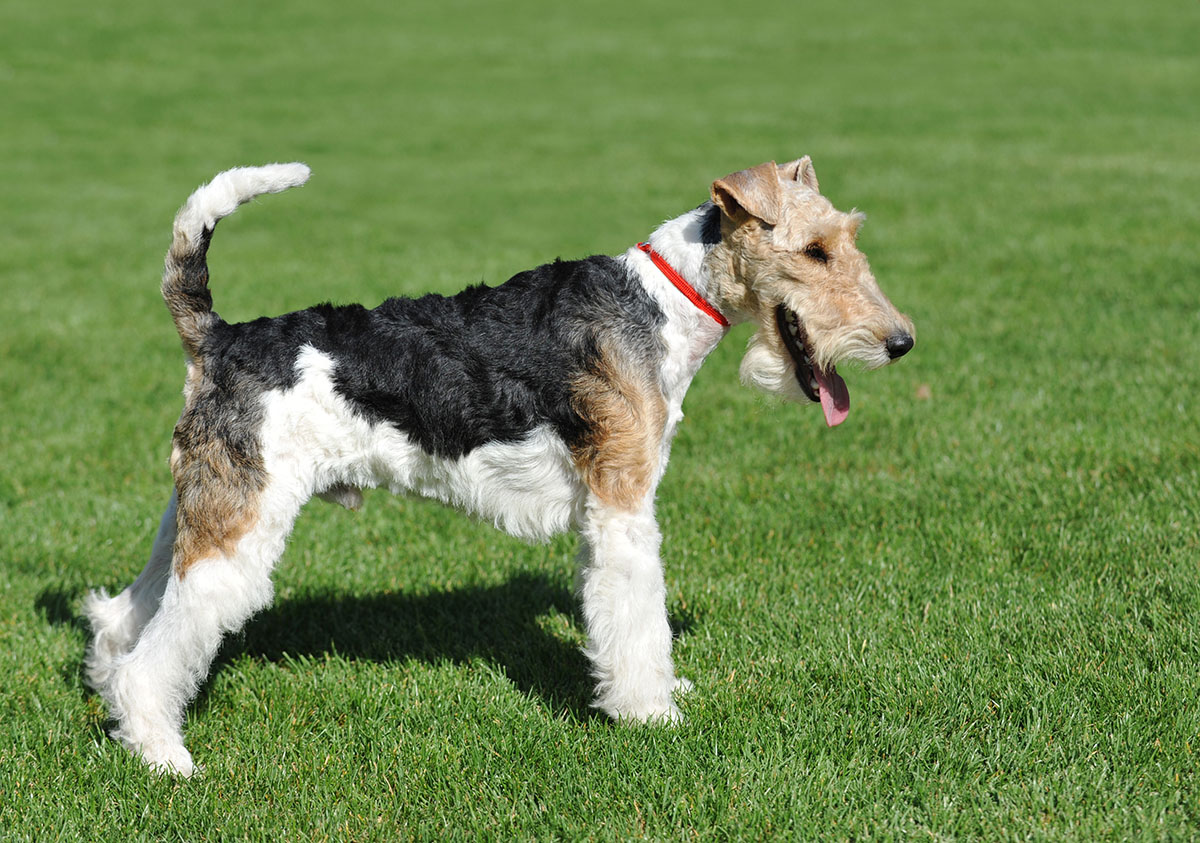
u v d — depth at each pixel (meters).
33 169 17.02
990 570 5.11
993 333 8.91
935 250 11.66
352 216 14.48
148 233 13.70
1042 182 14.65
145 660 3.87
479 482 3.98
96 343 9.52
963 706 4.01
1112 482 5.95
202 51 27.84
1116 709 3.91
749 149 17.67
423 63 26.75
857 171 15.80
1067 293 9.85
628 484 3.90
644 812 3.59
